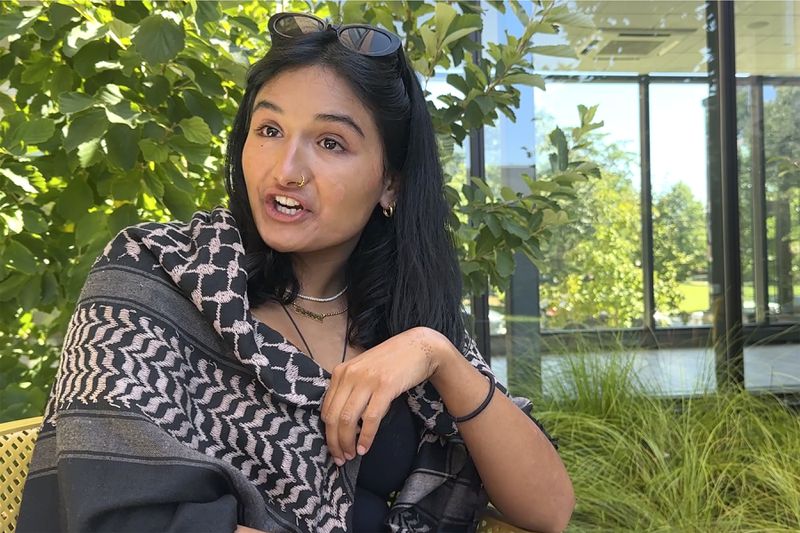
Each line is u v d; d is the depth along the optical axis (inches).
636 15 117.3
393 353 28.0
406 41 58.9
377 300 33.3
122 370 24.0
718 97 119.6
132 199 47.1
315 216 28.3
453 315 35.5
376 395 26.6
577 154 116.2
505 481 31.3
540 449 32.0
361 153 29.0
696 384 111.2
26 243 50.7
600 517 77.2
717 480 82.0
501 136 114.0
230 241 29.3
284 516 26.6
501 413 31.1
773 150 120.0
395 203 33.5
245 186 31.7
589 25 58.8
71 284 46.2
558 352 113.7
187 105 47.8
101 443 22.0
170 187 49.4
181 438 24.3
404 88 31.4
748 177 119.9
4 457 31.7
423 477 32.0
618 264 119.1
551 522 32.4
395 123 30.6
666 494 78.6
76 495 20.7
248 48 58.8
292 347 28.4
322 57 28.3
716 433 92.0
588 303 117.9
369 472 31.6
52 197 52.7
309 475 26.8
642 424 91.4
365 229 34.3
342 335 33.1
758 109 119.4
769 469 80.8
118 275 27.0
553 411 96.0
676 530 72.3
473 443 30.9
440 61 58.7
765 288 120.3
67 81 49.9
